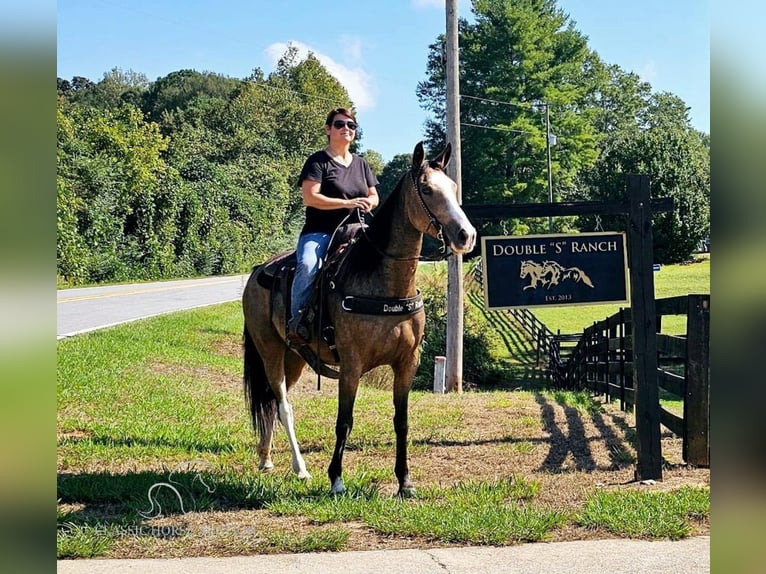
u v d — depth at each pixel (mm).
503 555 4695
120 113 43719
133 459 7359
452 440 8633
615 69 83375
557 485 6625
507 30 55969
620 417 10656
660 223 49906
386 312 5676
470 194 56844
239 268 47438
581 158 57969
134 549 4828
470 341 21703
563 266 7281
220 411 10250
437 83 62531
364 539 5031
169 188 40969
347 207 6082
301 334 6152
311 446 8266
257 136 71312
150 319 19875
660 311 8734
